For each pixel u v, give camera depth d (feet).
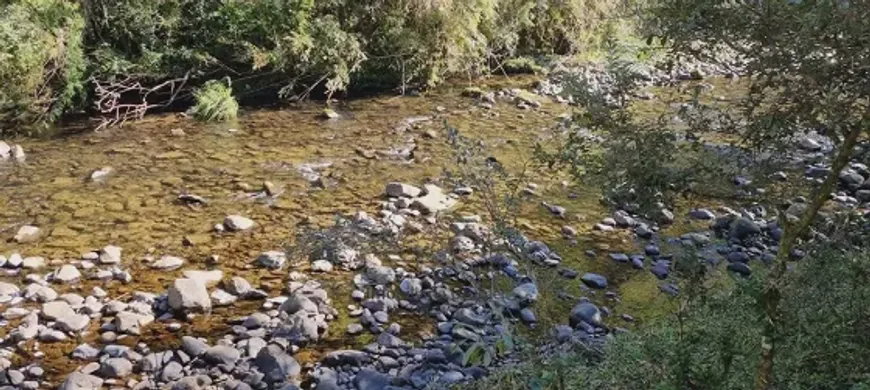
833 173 7.01
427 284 16.60
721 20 7.23
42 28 28.40
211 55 32.30
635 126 8.79
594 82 10.77
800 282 8.41
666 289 16.63
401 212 20.71
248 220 19.99
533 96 34.22
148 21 31.09
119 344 14.39
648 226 19.94
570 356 10.46
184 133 28.12
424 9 34.19
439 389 12.42
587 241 19.30
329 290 16.56
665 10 7.91
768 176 8.23
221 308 15.81
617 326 15.07
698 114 9.51
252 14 32.09
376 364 13.78
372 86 35.14
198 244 18.85
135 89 31.07
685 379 8.77
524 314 15.11
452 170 23.97
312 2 32.01
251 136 27.99
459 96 34.14
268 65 32.78
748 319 10.00
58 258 17.95
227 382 12.99
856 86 6.61
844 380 8.92
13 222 19.94
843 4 6.35
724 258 17.98
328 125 29.58
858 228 8.49
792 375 9.05
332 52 32.35
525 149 26.68
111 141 27.09
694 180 8.50
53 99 28.91
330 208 21.22
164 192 22.26
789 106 7.45
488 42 38.11
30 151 25.84
